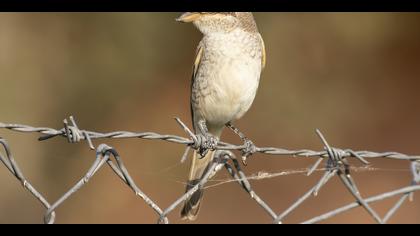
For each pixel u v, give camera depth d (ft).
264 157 44.78
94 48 46.83
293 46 48.57
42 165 41.45
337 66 48.70
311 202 41.06
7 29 45.06
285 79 47.88
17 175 13.96
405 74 49.42
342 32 48.85
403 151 46.83
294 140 46.52
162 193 42.16
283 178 42.75
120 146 45.14
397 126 47.83
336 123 47.44
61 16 46.32
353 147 46.83
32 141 41.86
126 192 41.75
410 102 48.62
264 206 16.24
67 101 45.47
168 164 44.37
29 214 38.42
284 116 47.01
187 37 48.49
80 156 42.34
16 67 44.68
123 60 47.26
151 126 46.60
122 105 46.75
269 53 48.16
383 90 48.85
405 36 49.60
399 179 43.16
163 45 48.21
